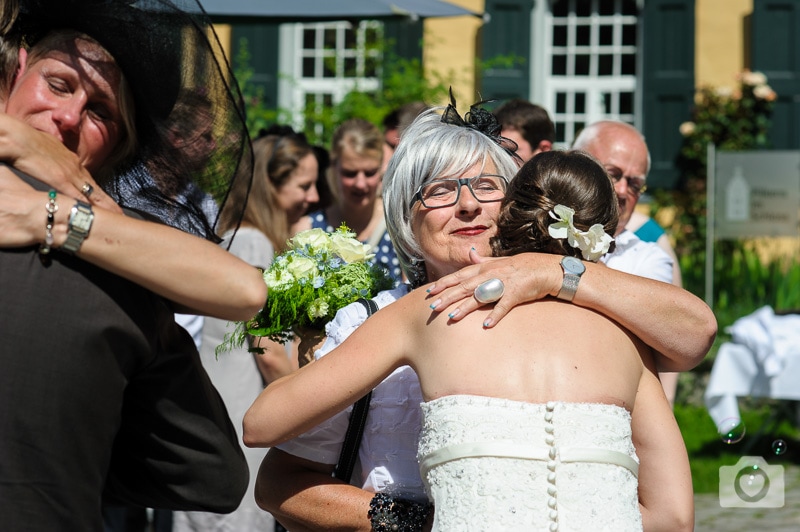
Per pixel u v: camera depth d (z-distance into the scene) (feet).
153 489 6.65
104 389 5.88
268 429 6.93
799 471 21.89
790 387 20.24
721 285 30.86
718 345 27.25
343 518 7.22
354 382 6.72
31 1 6.47
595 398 6.25
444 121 7.84
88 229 5.74
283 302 7.95
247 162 7.00
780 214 28.32
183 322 12.03
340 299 8.00
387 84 31.91
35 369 5.65
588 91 36.68
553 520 5.95
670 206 33.50
